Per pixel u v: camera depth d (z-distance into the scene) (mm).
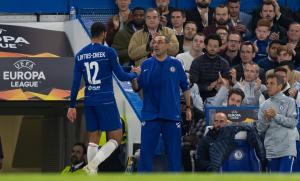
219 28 42406
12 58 42062
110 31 43031
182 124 35938
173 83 32531
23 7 46969
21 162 51094
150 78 32438
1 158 43406
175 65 32625
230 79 39062
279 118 32750
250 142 32500
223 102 37469
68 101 42094
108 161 36219
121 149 36500
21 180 16734
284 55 40688
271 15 45062
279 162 33094
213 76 38969
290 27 43969
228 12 44938
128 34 42469
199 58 39094
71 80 42062
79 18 44906
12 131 50688
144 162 32688
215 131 33031
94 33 32188
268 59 41594
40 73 41938
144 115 32656
